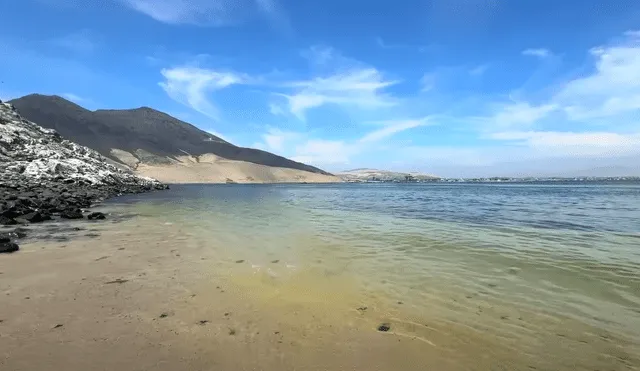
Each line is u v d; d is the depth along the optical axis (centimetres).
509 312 558
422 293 645
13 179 2859
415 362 414
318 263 856
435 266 832
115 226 1441
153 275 734
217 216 1894
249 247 1043
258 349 435
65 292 615
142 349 423
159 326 489
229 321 514
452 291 655
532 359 422
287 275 752
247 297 615
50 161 3722
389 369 400
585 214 2023
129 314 528
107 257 884
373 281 714
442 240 1170
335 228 1447
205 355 415
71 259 855
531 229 1426
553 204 2864
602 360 420
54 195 2294
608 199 3591
